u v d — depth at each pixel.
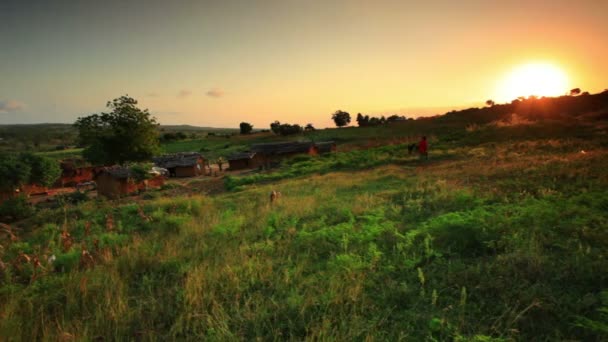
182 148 103.38
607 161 13.50
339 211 10.79
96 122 47.91
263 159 53.12
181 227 10.76
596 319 3.81
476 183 12.66
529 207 7.59
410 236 6.91
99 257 7.74
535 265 5.03
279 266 6.44
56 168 39.47
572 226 6.38
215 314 4.62
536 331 3.82
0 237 12.32
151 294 5.56
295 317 4.56
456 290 4.84
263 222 10.32
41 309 5.05
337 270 5.78
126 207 16.34
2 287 6.11
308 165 36.34
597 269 4.77
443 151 27.83
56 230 12.47
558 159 15.65
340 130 107.50
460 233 6.65
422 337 3.93
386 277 5.47
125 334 4.50
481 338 3.52
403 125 93.88
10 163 34.03
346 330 4.10
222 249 7.66
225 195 20.56
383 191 13.75
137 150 48.28
